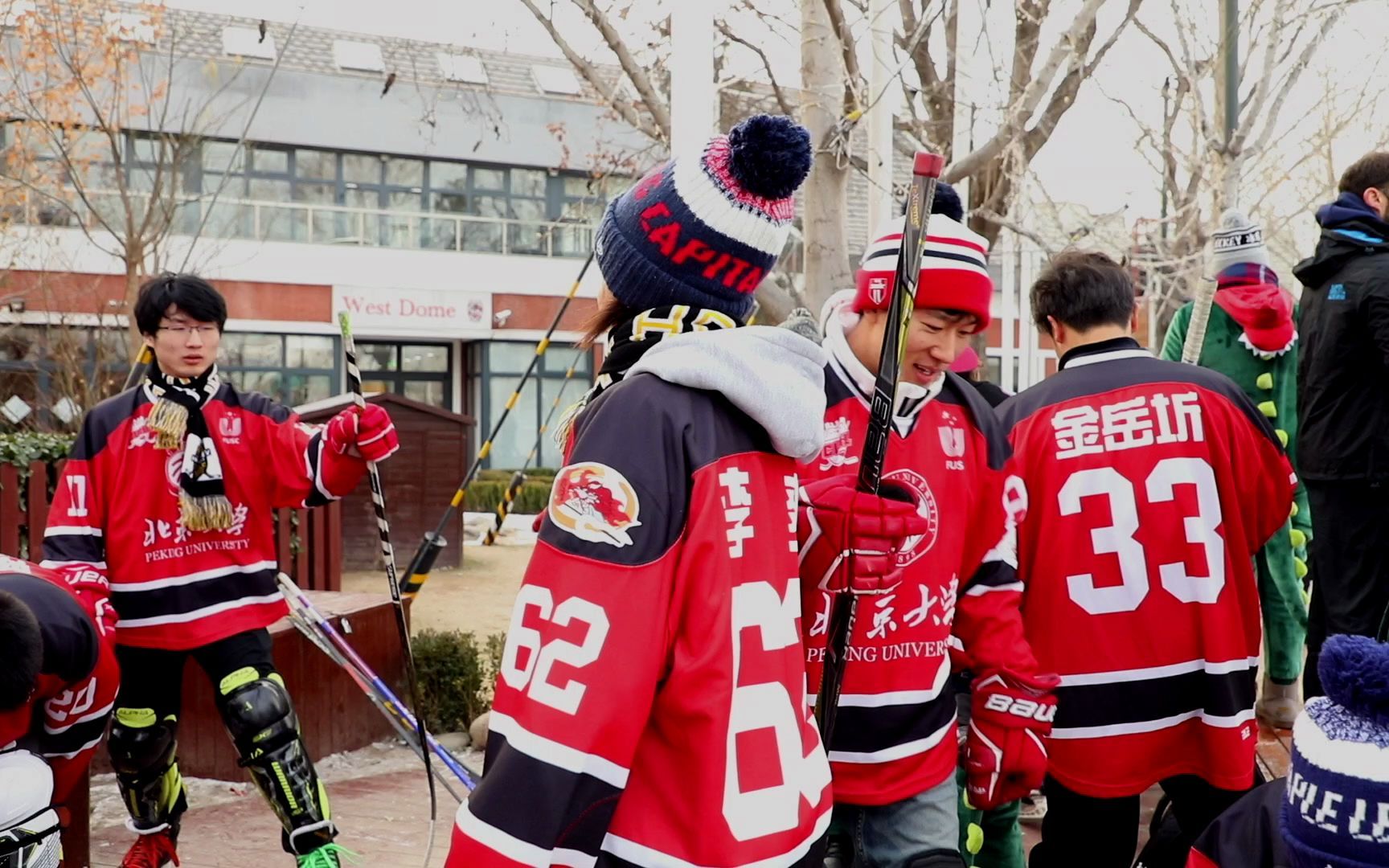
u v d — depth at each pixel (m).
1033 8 6.29
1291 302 4.81
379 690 3.45
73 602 2.96
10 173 11.35
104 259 13.63
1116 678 2.78
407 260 22.62
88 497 3.43
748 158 1.74
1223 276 4.82
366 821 4.33
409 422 12.39
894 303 1.92
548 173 23.47
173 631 3.46
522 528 15.48
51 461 5.86
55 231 13.16
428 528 12.48
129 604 3.46
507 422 23.78
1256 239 4.77
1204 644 2.75
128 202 10.71
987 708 2.49
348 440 3.40
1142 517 2.76
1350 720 1.83
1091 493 2.79
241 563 3.56
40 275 12.62
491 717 1.58
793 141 1.74
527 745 1.50
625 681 1.52
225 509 3.50
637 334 1.81
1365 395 3.98
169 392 3.48
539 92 23.02
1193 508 2.75
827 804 1.69
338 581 7.54
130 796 3.55
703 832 1.56
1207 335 4.97
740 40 6.24
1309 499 4.27
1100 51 6.04
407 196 22.66
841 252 5.38
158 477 3.46
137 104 13.68
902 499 2.16
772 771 1.60
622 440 1.61
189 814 4.39
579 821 1.50
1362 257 3.99
